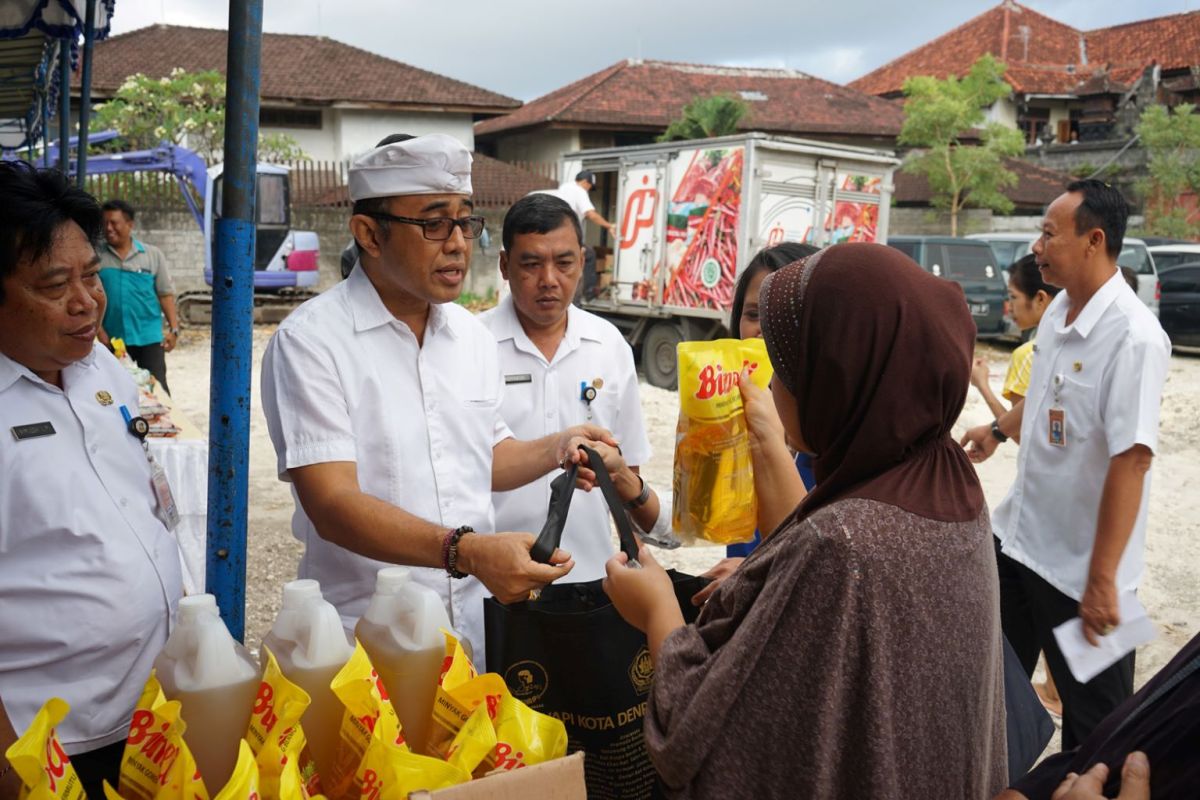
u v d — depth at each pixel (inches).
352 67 1015.6
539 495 115.2
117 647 75.9
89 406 77.7
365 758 57.4
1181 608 211.6
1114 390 110.4
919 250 570.6
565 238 114.8
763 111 1077.8
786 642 51.1
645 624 65.2
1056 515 120.6
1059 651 120.5
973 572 54.2
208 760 59.9
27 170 72.9
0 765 60.8
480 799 54.4
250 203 80.6
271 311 689.0
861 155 439.2
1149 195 1069.8
